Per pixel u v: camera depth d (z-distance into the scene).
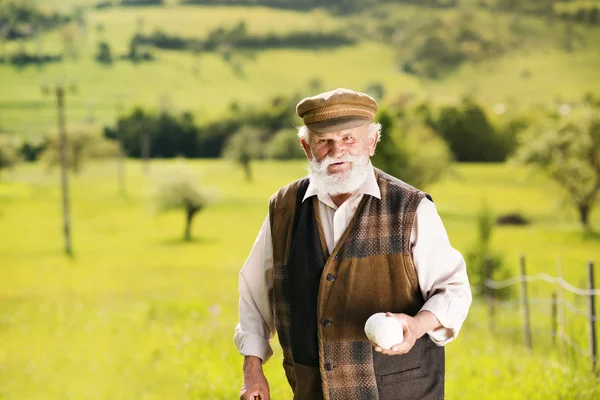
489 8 71.44
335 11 75.62
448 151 54.28
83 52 70.31
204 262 41.22
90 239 46.34
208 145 64.75
